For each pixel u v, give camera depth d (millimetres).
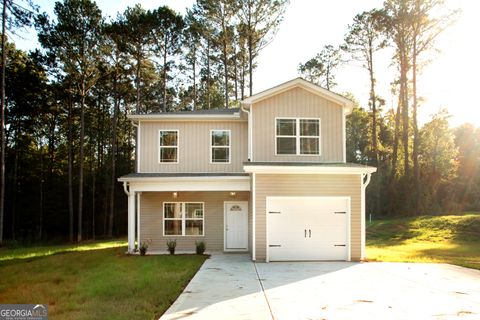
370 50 35781
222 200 18594
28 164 36031
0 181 24484
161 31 33438
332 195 14734
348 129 42688
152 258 15430
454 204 37688
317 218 14703
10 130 33281
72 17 27578
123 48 31312
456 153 39312
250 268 12820
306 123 16719
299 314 7336
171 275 11391
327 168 14547
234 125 18922
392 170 35031
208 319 7035
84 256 17078
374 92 36344
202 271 12234
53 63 28078
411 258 15484
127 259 15250
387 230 27641
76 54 27906
